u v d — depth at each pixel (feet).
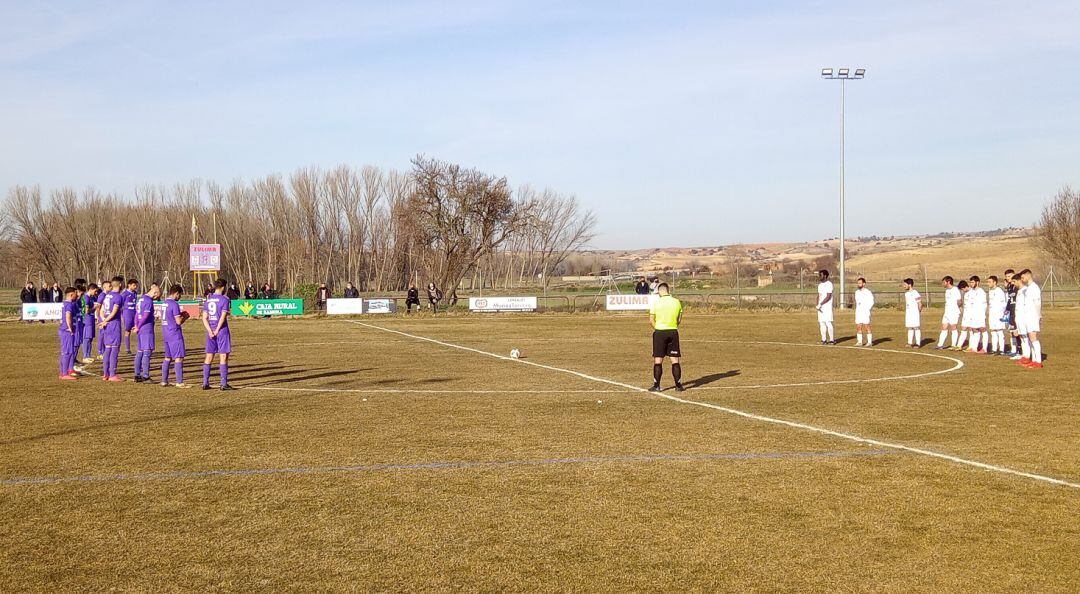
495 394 50.42
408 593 18.52
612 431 37.78
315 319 148.15
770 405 45.73
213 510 24.99
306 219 273.33
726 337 98.58
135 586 18.92
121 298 60.54
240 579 19.36
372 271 286.25
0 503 25.70
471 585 18.99
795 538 22.36
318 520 23.98
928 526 23.41
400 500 26.09
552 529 23.15
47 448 34.04
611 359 72.95
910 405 45.62
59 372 64.69
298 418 41.52
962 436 36.47
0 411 44.06
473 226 200.64
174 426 39.24
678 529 23.13
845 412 43.21
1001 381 56.39
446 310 165.99
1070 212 209.15
